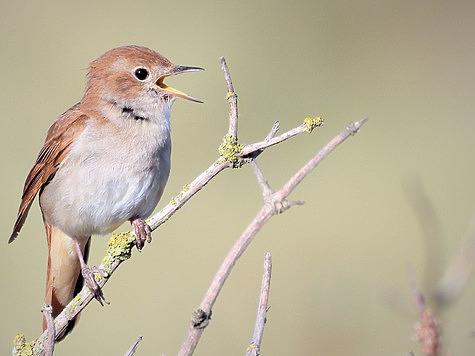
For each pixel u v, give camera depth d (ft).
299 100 45.62
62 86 43.57
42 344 17.47
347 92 46.75
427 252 13.35
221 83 45.57
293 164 42.19
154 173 22.98
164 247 36.65
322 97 45.98
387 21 51.29
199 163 41.14
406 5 51.83
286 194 13.12
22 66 44.37
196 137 42.52
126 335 32.22
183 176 40.40
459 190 40.91
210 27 48.65
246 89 45.42
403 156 43.50
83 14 47.96
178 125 43.09
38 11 47.65
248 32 48.65
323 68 47.83
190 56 46.88
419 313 11.04
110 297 33.86
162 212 17.97
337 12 51.03
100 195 22.50
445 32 50.57
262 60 47.44
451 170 42.24
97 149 22.48
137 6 49.24
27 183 23.39
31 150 40.19
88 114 22.82
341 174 42.24
